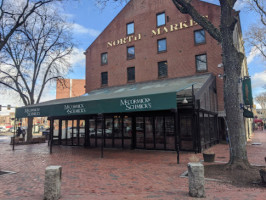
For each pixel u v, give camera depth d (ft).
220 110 53.93
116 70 72.64
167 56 63.21
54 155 38.42
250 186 17.53
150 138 44.14
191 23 60.39
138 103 29.63
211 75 53.57
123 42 72.43
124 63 71.26
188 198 14.85
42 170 25.72
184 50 60.80
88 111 34.50
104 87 74.33
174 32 63.00
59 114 38.09
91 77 78.54
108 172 24.25
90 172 24.32
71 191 17.21
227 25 24.99
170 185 18.62
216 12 57.00
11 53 63.46
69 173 23.89
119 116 48.57
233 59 24.63
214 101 52.54
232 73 24.39
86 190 17.48
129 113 47.11
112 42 75.10
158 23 66.59
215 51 56.24
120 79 71.36
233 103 23.80
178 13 63.05
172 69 61.87
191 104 37.01
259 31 56.90
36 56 69.05
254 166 23.94
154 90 34.53
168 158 33.14
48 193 14.74
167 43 63.77
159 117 43.55
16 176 22.72
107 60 75.46
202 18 26.86
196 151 38.27
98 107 33.45
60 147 52.24
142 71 67.10
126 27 72.79
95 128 52.08
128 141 46.75
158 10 66.59
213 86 52.80
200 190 15.05
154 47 65.92
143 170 25.00
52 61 70.13
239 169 22.16
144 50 67.62
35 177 22.20
